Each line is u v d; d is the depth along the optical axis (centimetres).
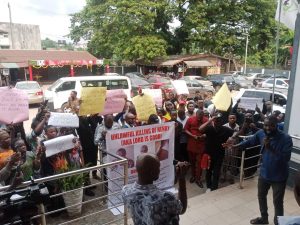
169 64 2992
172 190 559
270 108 762
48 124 489
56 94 1418
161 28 3369
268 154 401
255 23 3338
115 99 588
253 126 609
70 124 492
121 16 2902
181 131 640
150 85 1969
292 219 190
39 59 2686
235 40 3278
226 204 502
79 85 1463
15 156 342
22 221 247
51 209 477
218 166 570
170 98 900
